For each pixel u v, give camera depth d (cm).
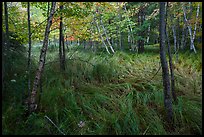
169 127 440
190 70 793
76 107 446
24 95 460
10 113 385
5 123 365
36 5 623
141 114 462
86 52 895
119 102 487
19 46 753
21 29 625
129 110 446
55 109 427
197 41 1393
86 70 647
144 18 1209
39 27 607
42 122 388
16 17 658
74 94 489
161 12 411
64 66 644
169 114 445
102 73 636
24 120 394
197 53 1056
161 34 416
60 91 494
